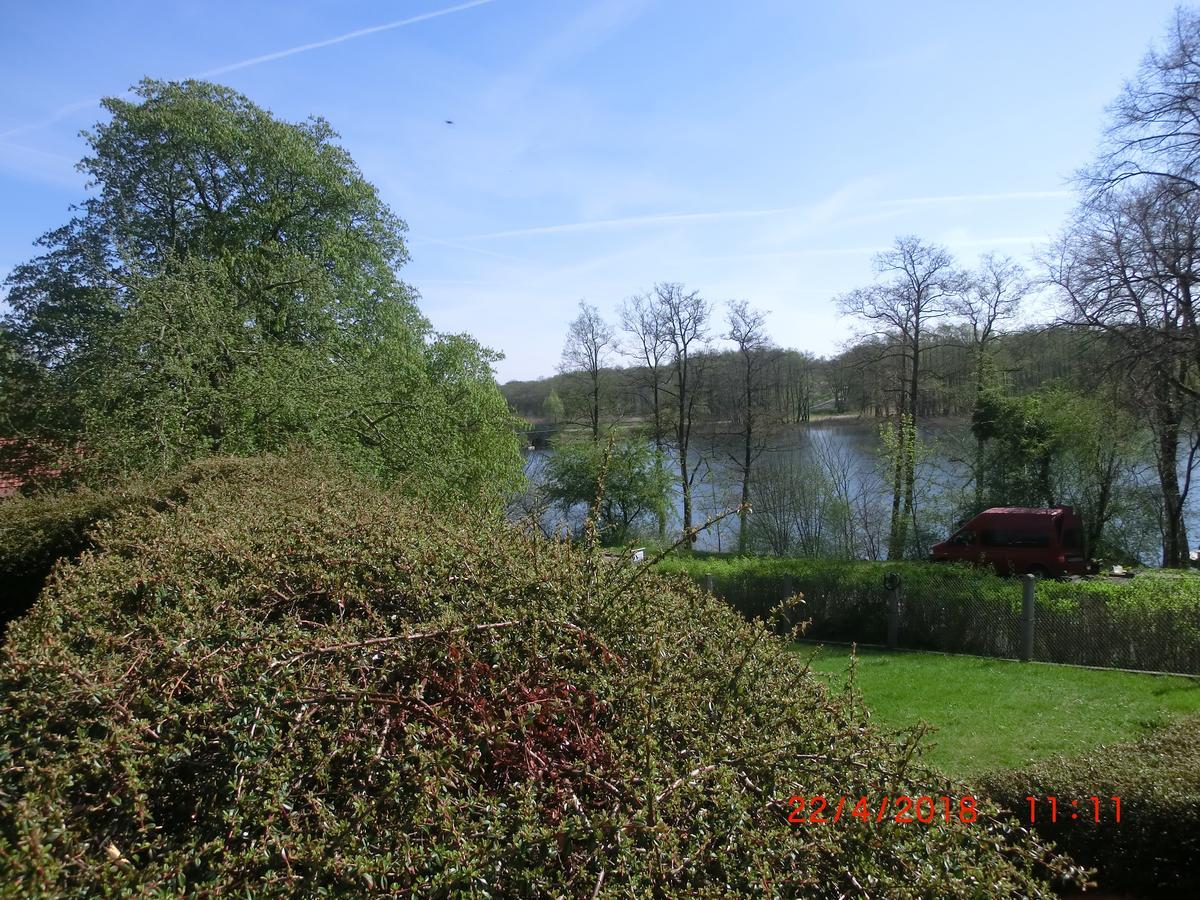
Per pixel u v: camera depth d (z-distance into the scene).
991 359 23.42
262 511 4.05
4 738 1.79
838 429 31.41
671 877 1.68
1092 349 17.47
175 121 15.66
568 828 1.65
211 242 16.17
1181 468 22.09
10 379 14.23
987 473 22.64
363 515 3.41
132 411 10.24
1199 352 15.10
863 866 1.79
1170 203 14.80
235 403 11.19
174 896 1.44
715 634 2.78
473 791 1.83
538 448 32.19
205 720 1.90
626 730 2.05
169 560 2.96
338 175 18.66
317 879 1.57
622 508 27.11
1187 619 9.36
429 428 15.19
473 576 2.65
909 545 22.53
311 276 14.06
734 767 1.96
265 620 2.48
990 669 9.91
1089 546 20.75
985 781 4.57
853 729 2.23
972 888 1.80
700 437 29.69
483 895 1.53
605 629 2.44
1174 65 14.13
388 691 2.12
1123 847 4.11
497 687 2.09
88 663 2.12
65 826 1.54
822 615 12.82
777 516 21.69
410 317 20.30
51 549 6.79
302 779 1.80
